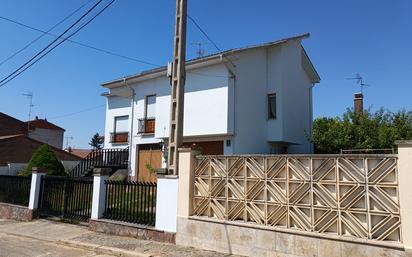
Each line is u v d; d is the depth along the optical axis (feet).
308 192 22.35
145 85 69.36
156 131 62.34
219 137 54.54
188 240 27.40
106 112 78.23
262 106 60.49
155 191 30.81
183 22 31.37
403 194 18.99
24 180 44.60
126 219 32.42
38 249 29.09
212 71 55.01
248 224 24.43
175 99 30.99
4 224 40.55
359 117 66.44
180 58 30.76
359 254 19.90
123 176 65.46
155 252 26.03
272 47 62.75
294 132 64.85
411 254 18.35
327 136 64.13
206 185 27.40
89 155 71.10
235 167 25.98
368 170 20.33
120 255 26.58
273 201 23.80
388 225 19.43
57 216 39.73
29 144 97.81
